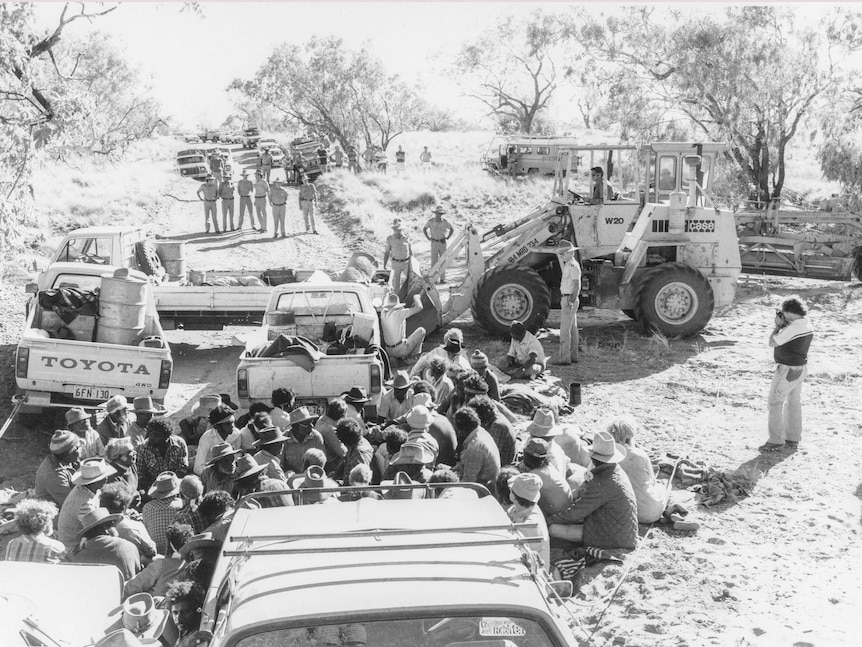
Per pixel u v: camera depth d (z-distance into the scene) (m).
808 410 11.11
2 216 12.98
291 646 3.15
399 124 58.00
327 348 11.26
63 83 14.29
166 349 9.84
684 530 7.48
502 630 3.24
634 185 15.69
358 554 3.67
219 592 3.64
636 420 10.68
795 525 7.62
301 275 15.27
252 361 9.66
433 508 4.34
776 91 25.14
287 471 7.72
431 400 8.76
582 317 17.14
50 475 7.43
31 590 4.61
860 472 8.88
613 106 29.11
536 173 36.25
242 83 58.09
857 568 6.79
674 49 26.64
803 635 5.70
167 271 15.60
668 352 14.16
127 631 4.03
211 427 7.71
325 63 56.94
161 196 33.00
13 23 13.88
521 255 15.32
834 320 16.78
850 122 25.27
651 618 5.99
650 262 15.42
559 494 6.84
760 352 14.21
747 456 9.39
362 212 27.73
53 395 9.92
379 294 14.09
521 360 12.39
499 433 7.91
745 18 25.52
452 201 30.39
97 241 13.45
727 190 26.05
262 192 25.48
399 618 3.21
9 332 14.12
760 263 21.03
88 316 10.74
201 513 5.81
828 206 23.78
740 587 6.45
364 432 8.46
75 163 33.53
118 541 5.75
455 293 15.09
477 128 79.38
